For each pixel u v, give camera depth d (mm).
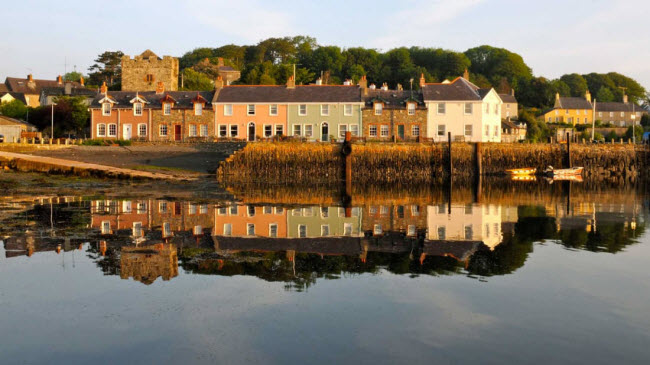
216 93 60344
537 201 29891
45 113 66938
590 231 19297
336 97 59219
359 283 11828
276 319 9492
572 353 8188
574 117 109625
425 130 58375
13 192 31781
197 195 32062
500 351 8227
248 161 48719
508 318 9641
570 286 11695
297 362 7805
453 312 9914
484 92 59594
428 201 29844
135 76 75062
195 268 13078
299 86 61531
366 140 53375
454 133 58312
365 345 8398
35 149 51156
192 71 91375
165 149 53438
